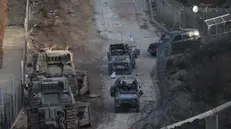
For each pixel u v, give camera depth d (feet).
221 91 564.30
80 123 534.78
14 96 540.11
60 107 506.89
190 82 602.03
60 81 528.22
